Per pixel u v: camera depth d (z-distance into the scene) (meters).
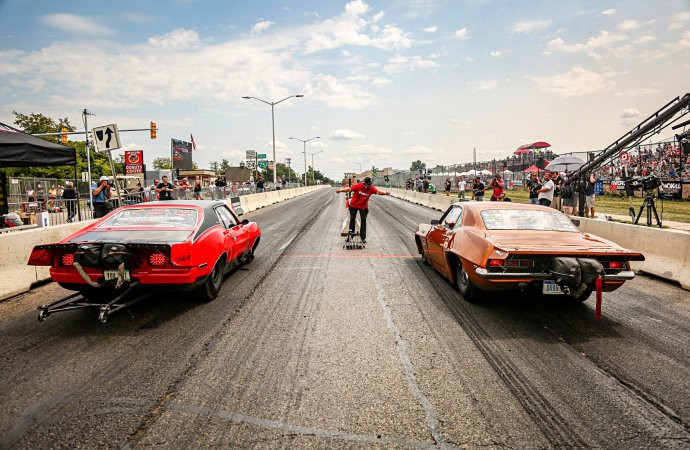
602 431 2.79
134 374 3.63
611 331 4.69
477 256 5.11
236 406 3.11
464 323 4.94
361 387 3.40
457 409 3.07
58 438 2.71
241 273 7.68
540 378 3.56
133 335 4.59
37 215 11.52
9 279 6.39
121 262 4.75
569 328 4.79
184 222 5.74
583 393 3.30
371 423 2.89
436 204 25.98
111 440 2.69
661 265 7.40
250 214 22.38
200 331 4.70
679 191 19.52
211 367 3.77
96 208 13.79
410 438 2.71
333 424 2.88
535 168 32.47
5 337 4.56
